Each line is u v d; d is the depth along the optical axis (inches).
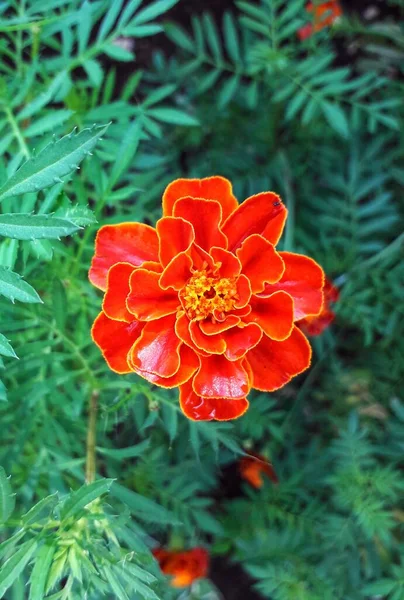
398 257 14.4
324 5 13.4
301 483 13.9
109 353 9.2
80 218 9.2
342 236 15.1
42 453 11.7
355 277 14.2
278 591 12.5
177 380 8.9
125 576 9.2
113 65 17.1
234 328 9.0
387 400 14.6
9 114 11.0
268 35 13.3
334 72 13.3
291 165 15.6
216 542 13.9
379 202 14.4
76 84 12.6
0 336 8.8
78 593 9.8
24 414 11.3
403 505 13.7
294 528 13.7
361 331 15.4
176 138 15.8
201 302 8.9
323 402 15.2
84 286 11.4
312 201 14.8
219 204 8.9
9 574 8.7
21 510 11.4
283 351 9.2
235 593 15.8
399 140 15.4
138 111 11.9
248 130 15.8
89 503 9.3
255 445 14.7
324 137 15.6
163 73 15.8
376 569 13.2
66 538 9.1
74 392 11.1
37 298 8.7
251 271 9.0
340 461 12.9
